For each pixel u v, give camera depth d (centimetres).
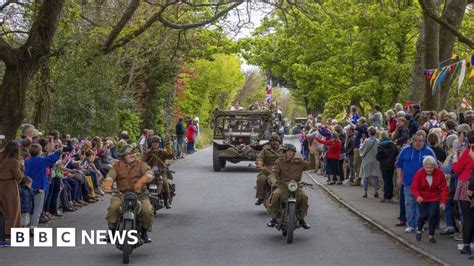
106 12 2681
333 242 1240
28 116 2216
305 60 4147
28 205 1241
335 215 1602
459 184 1084
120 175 1095
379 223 1433
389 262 1055
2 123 1562
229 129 2981
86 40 2405
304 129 3188
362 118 2198
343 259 1080
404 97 3203
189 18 3234
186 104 5278
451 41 2062
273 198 1283
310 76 4319
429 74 1659
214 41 3653
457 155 1198
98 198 1872
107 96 2522
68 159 1719
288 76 4731
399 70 3133
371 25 3155
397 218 1498
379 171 1881
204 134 5897
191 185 2288
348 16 3272
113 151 2120
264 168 1530
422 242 1199
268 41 4506
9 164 1173
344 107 3878
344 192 2025
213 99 6319
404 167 1304
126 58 3238
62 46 1892
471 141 1073
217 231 1359
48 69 2066
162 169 1559
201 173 2767
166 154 1567
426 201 1188
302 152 3169
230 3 2470
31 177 1301
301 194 1270
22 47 1582
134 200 1050
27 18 1953
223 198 1930
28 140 1330
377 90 3234
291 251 1147
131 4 2347
